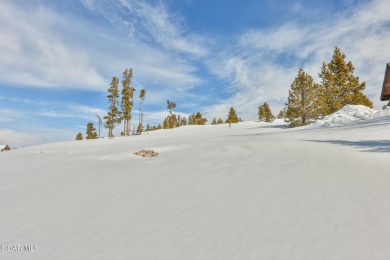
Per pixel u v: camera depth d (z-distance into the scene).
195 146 16.91
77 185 9.40
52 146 35.56
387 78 10.42
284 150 12.03
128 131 57.72
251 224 4.90
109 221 5.80
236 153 12.70
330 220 4.71
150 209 6.30
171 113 94.81
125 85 56.88
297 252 3.83
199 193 7.11
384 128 16.64
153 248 4.40
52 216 6.47
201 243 4.40
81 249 4.64
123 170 11.45
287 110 43.12
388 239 3.93
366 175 7.01
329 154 10.16
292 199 5.88
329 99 41.03
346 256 3.62
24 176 12.17
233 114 88.25
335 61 41.00
